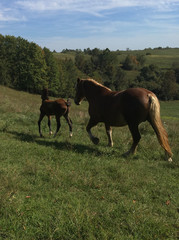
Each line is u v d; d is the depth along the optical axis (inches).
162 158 271.1
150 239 123.4
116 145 317.4
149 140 330.6
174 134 402.0
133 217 139.0
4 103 655.8
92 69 4466.0
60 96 2719.0
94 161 239.6
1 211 134.8
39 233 121.6
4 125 356.8
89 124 312.0
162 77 3850.9
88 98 309.6
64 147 281.0
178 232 130.9
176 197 173.9
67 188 174.6
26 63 2276.1
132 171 217.5
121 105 261.0
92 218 134.4
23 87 2356.1
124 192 176.7
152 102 248.8
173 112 2367.1
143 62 5733.3
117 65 5216.5
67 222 130.6
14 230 122.1
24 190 165.3
